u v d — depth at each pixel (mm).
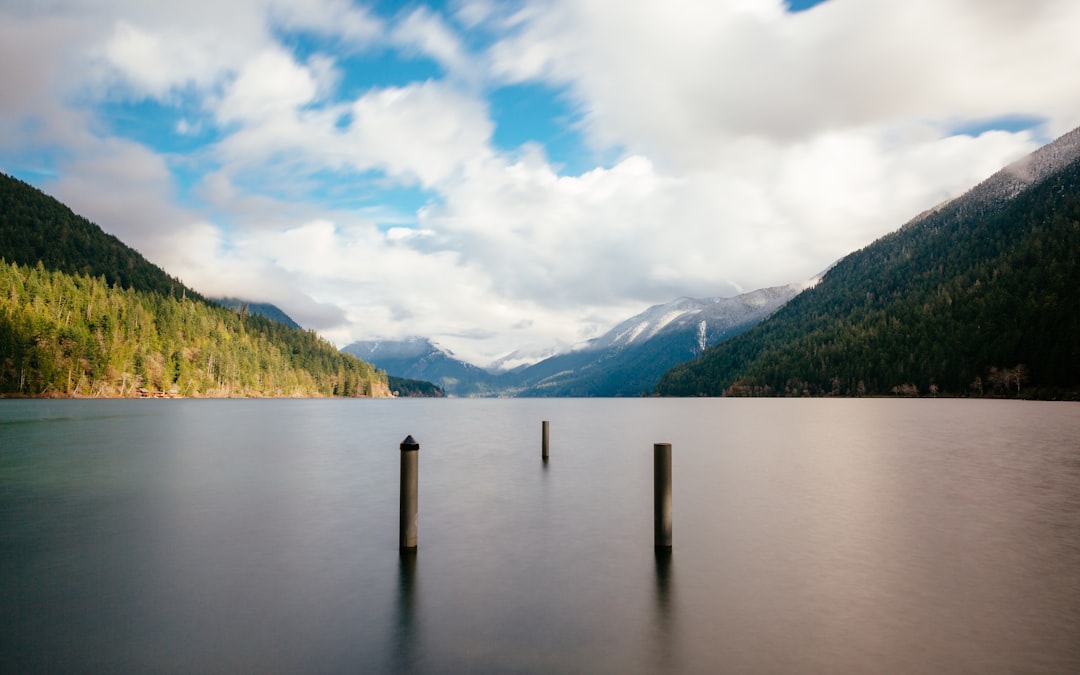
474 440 48094
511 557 13664
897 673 7934
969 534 15719
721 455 35312
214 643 8844
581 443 45406
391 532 16109
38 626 9477
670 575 12266
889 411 99875
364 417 93750
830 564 13047
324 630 9367
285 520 17562
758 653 8539
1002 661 8281
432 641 8953
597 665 8156
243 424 66875
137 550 14141
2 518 17656
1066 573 12359
